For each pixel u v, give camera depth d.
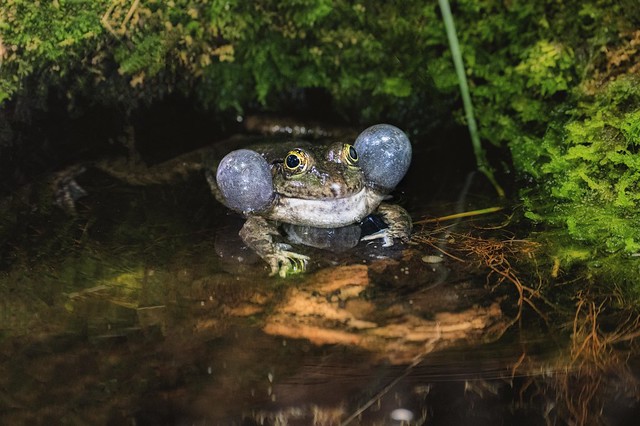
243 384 2.62
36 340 2.91
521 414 2.47
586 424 2.43
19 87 4.50
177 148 5.04
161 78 5.06
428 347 2.82
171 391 2.59
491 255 3.58
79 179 4.52
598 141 4.10
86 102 4.87
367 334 2.92
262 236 3.80
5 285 3.33
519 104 5.00
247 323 3.03
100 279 3.41
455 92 5.29
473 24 5.14
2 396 2.57
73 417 2.46
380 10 5.14
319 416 2.45
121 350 2.84
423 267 3.48
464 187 4.48
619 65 4.61
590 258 3.51
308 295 3.25
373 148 3.98
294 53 5.32
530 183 4.45
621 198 3.85
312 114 5.61
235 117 5.58
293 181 3.83
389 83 5.30
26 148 4.66
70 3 4.42
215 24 4.94
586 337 2.87
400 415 2.46
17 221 3.97
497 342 2.85
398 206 4.12
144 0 4.60
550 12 4.92
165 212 4.16
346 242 3.81
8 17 4.26
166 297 3.25
